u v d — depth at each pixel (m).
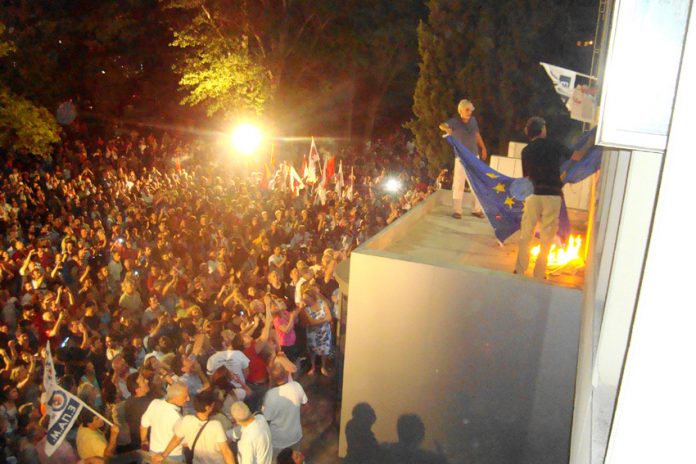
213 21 24.06
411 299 6.77
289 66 28.61
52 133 20.50
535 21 17.11
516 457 6.52
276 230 13.64
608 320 2.54
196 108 33.44
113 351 8.24
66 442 6.75
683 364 1.22
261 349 8.54
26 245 13.73
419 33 18.52
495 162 10.98
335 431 8.55
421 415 6.91
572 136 17.66
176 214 14.87
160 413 6.41
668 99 1.78
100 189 17.84
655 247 1.25
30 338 9.10
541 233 6.70
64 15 26.83
